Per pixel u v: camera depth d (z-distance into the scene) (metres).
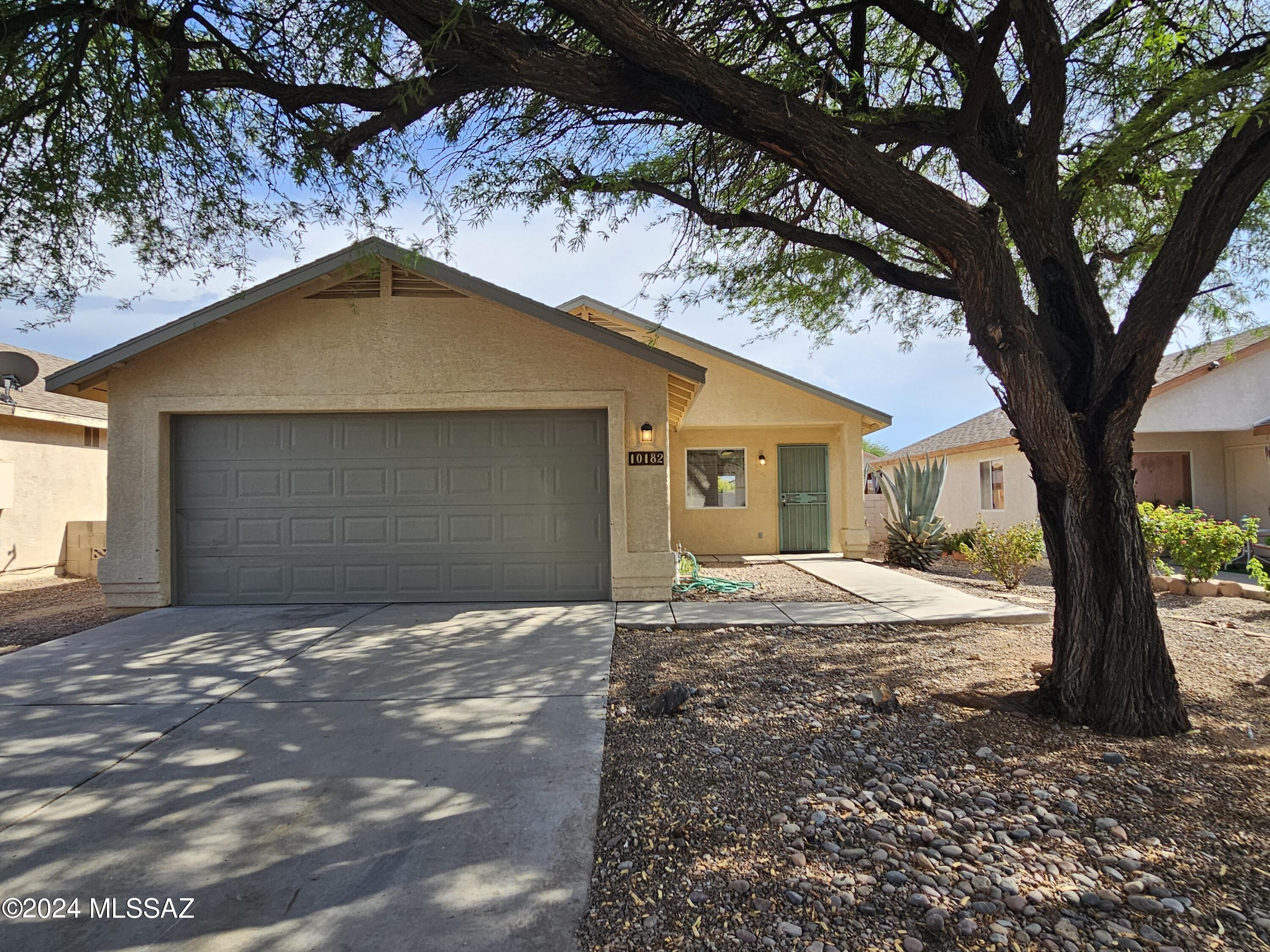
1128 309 3.95
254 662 5.48
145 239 5.68
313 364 7.54
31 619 7.62
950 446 18.53
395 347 7.59
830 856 2.69
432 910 2.44
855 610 7.32
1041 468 4.15
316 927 2.36
